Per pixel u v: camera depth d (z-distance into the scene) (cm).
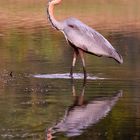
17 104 1280
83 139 1024
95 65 1766
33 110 1223
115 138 1031
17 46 2156
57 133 1059
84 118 1162
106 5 3681
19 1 3828
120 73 1630
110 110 1220
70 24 1642
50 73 1642
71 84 1491
